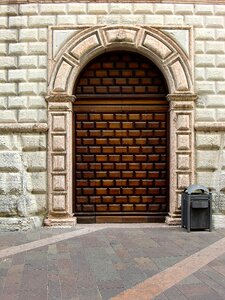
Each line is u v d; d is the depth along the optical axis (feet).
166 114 36.14
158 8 35.09
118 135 36.14
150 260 23.90
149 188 36.06
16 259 24.38
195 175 35.12
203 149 35.12
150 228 33.88
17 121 35.06
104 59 36.11
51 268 22.44
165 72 35.37
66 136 34.83
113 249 26.68
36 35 35.09
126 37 34.86
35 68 35.06
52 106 34.73
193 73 35.09
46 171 34.94
